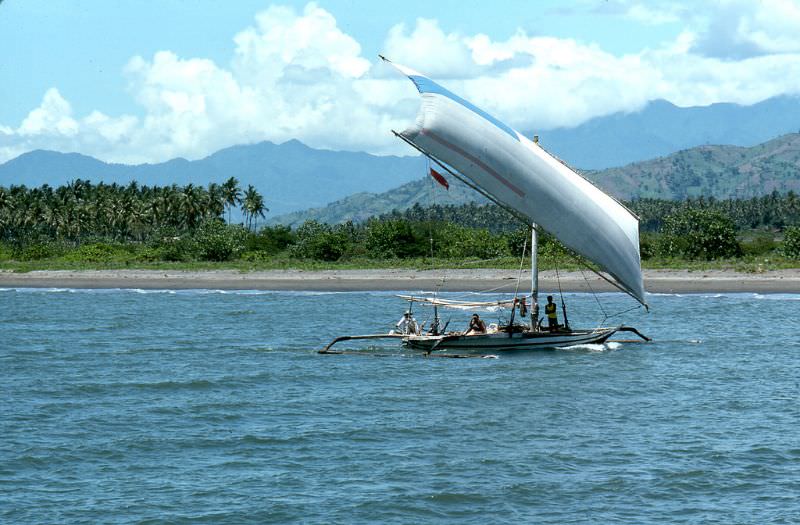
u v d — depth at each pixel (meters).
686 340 112.25
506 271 196.88
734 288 174.00
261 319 142.62
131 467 59.44
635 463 58.59
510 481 55.44
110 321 142.00
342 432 67.62
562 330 105.25
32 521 49.59
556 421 70.44
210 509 51.19
